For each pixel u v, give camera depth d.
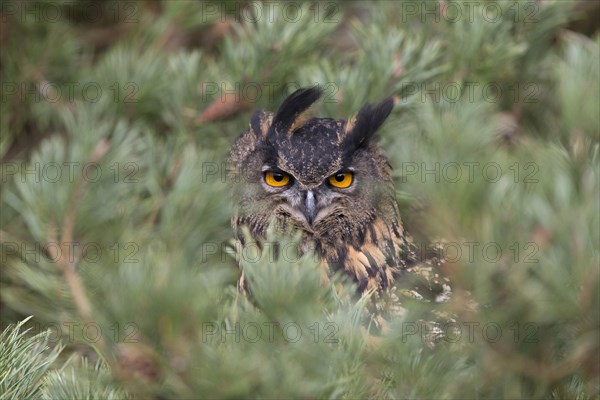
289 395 9.12
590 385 9.25
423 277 9.47
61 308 9.41
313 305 9.12
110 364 9.21
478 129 9.34
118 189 9.52
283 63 9.64
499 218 9.23
